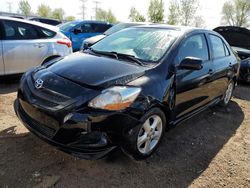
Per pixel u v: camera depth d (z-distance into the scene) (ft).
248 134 14.05
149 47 11.68
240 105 19.12
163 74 10.36
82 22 35.68
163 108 10.34
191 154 11.26
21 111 10.16
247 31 28.14
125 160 10.18
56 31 20.45
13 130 11.58
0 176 8.62
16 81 19.61
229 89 17.94
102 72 9.60
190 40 12.55
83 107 8.41
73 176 9.00
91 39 21.94
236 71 17.76
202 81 12.85
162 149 11.34
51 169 9.22
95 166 9.63
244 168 10.68
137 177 9.31
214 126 14.65
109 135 8.57
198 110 13.73
